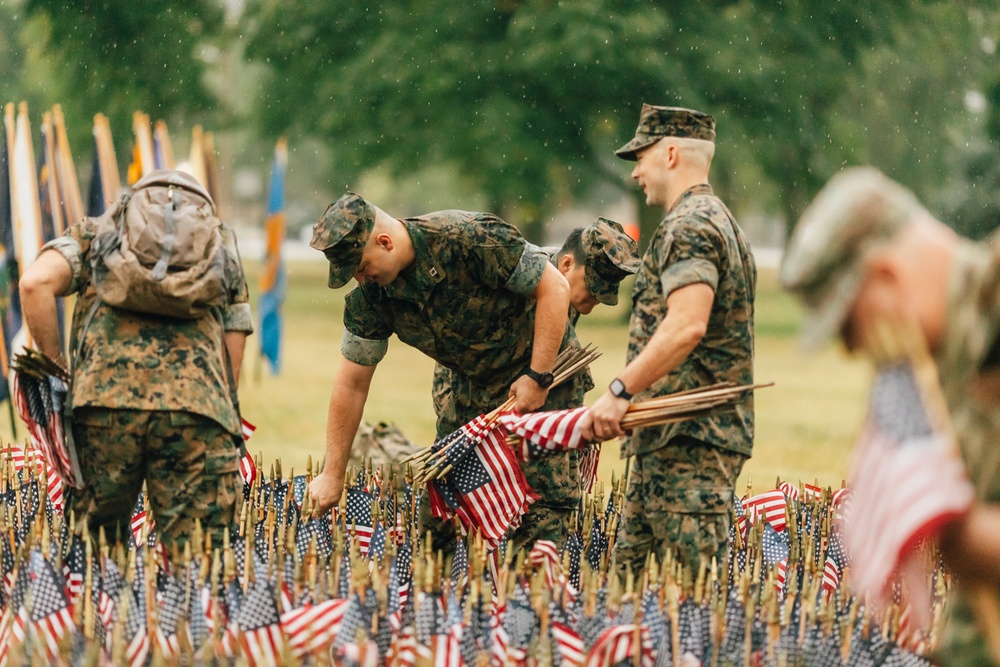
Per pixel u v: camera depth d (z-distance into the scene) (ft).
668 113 22.27
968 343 11.28
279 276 75.92
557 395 25.23
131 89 125.90
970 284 11.10
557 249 28.30
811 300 11.02
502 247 23.17
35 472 29.19
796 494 29.12
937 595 20.22
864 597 20.33
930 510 10.26
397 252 22.88
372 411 66.64
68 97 126.00
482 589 18.54
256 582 17.48
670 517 21.80
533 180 119.24
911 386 10.77
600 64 111.24
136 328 21.86
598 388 74.74
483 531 23.03
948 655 13.39
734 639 17.22
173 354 21.94
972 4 126.52
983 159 131.95
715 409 20.57
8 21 172.24
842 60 119.34
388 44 121.29
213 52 143.74
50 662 17.56
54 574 18.22
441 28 121.08
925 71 130.41
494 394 25.08
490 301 23.85
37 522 22.62
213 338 22.68
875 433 10.75
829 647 17.11
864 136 125.29
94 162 51.13
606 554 25.27
